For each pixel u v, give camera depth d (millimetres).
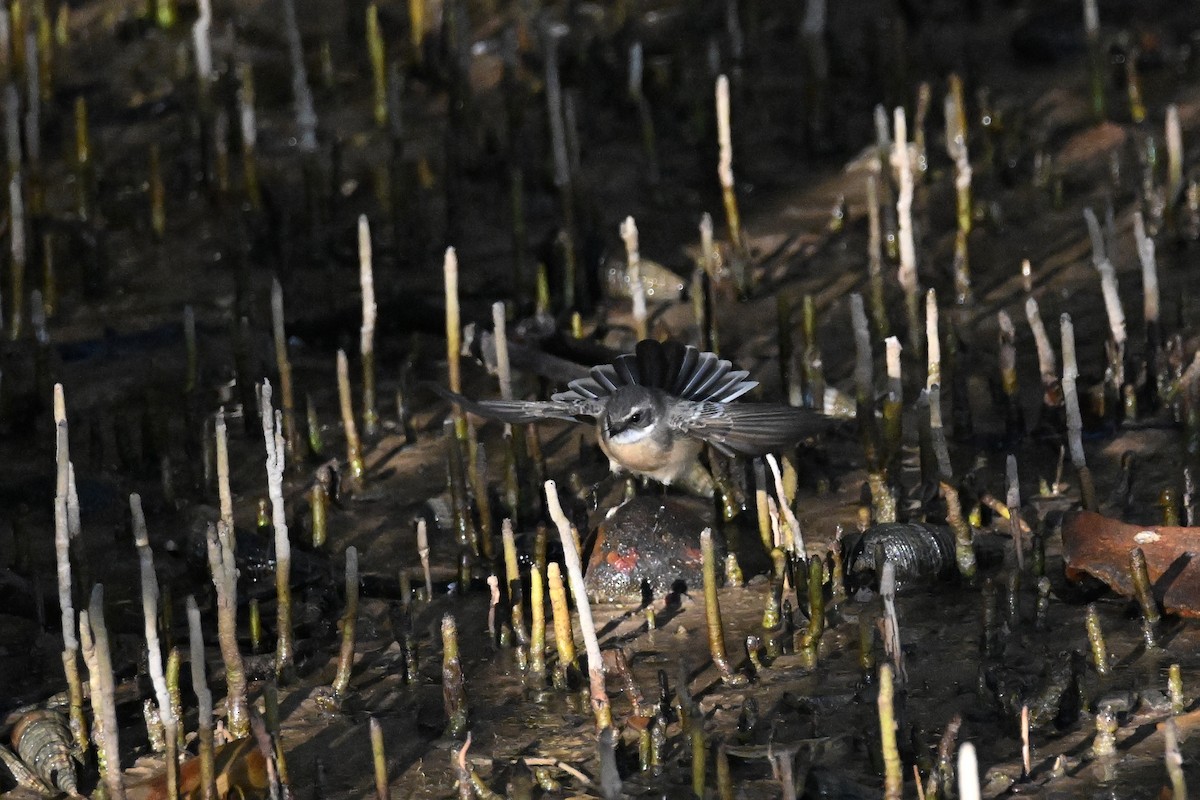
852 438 13195
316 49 20656
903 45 18703
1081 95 18781
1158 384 13219
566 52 20266
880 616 10656
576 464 13125
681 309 15469
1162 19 19938
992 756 9078
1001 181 17234
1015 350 14141
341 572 11727
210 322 15570
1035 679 9695
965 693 9742
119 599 11516
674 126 18969
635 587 11133
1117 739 9117
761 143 18609
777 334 14688
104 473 13320
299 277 16453
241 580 11531
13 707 10195
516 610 10609
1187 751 8930
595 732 9602
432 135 18828
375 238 17094
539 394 14055
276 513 10320
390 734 9781
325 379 14758
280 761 8984
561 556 11688
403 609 11203
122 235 17281
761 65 20250
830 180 17656
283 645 10406
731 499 11828
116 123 19234
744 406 9055
